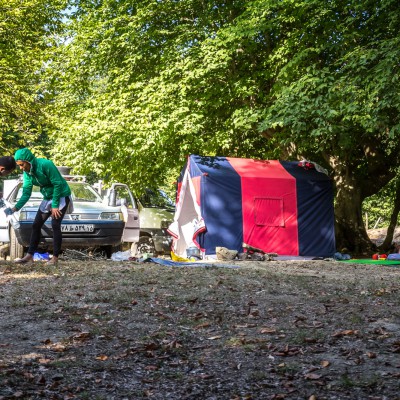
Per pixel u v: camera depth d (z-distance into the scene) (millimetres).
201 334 5086
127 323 5469
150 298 6727
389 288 8023
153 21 19672
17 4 22344
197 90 18844
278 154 20594
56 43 22875
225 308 6211
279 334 5098
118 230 12273
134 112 17953
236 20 17891
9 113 21766
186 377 3855
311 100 14953
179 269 9930
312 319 5742
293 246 16312
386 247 20531
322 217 16719
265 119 15828
